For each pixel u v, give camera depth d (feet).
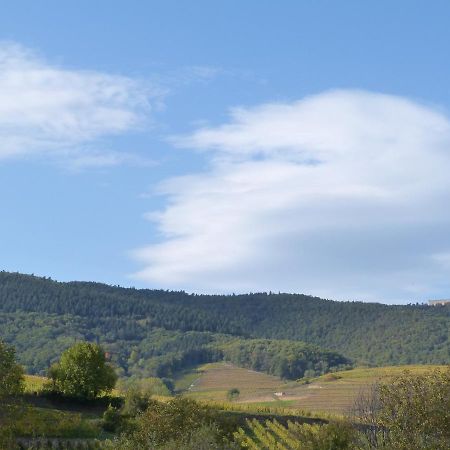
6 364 222.28
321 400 547.49
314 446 177.88
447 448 135.13
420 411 139.64
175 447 144.46
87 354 341.00
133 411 282.15
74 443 226.79
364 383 618.03
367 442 160.45
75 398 334.44
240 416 346.74
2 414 216.95
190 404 176.76
